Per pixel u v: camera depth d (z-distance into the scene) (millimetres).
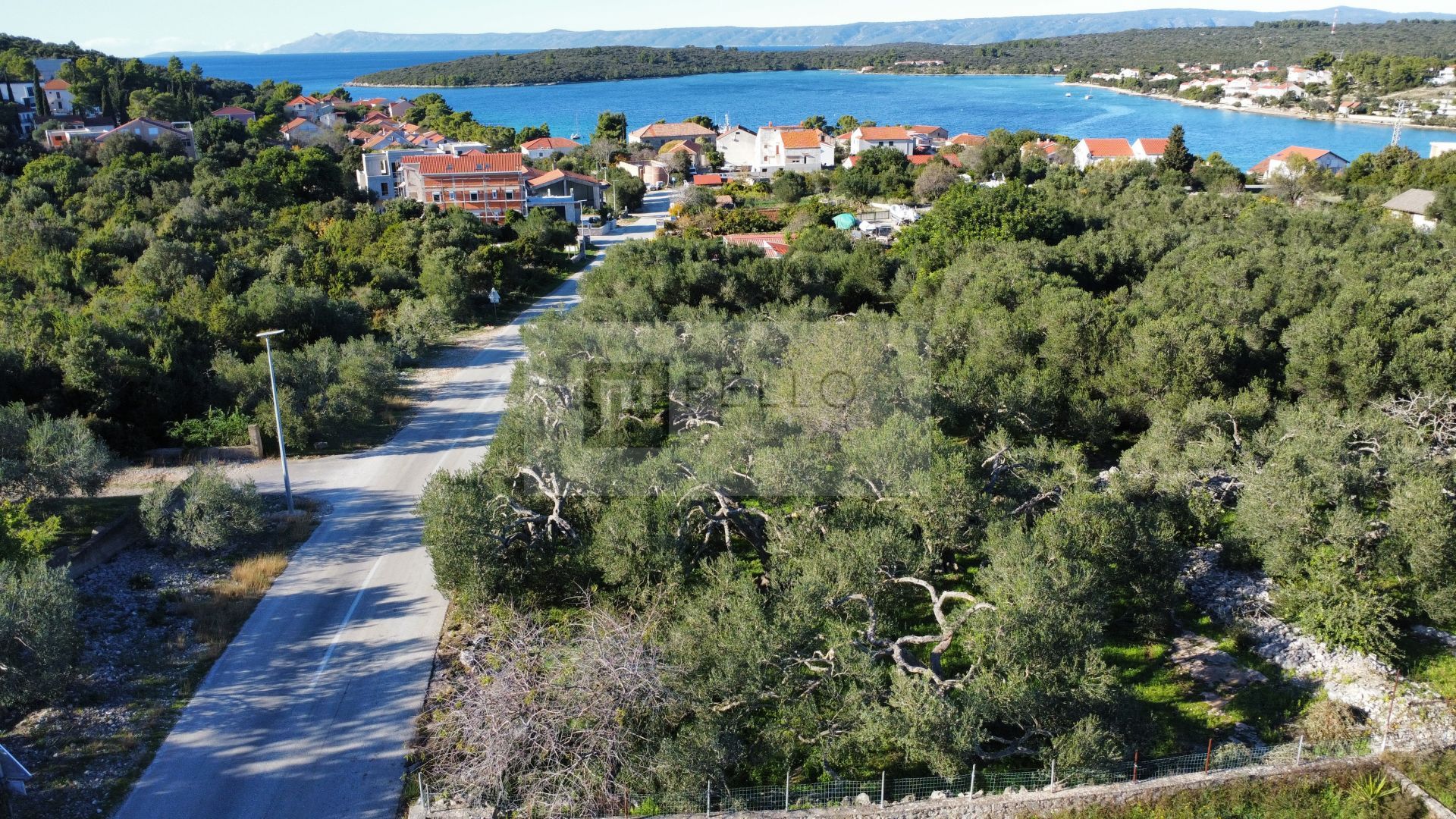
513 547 26453
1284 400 39188
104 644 23703
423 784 18672
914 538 25734
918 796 18844
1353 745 20422
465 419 42531
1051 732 19312
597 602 25016
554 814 17812
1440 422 34156
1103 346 39969
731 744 19297
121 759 19719
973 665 20594
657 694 19562
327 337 47875
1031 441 34594
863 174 109250
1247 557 27266
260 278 60625
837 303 56062
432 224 76688
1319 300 44562
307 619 25484
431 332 55750
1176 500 29359
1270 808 18922
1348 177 106938
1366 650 23141
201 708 21531
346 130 170375
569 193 111312
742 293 53750
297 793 18891
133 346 40656
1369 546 26219
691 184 120375
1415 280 44844
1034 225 67438
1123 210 80125
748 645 20141
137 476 34688
